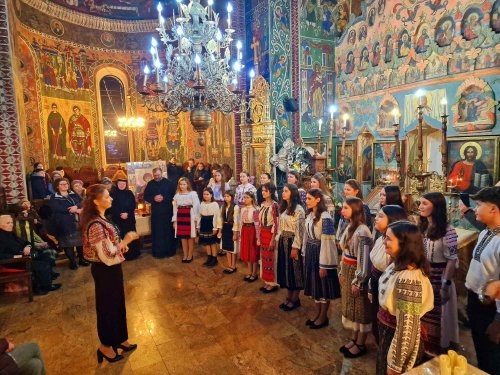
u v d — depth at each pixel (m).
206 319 4.62
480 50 6.37
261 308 4.90
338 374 3.40
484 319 2.81
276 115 9.90
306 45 10.11
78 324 4.65
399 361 2.09
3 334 4.40
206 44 5.16
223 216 6.39
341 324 4.40
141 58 12.91
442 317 3.33
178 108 5.14
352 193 4.22
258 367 3.57
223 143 12.02
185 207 6.93
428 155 8.05
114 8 12.34
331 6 10.34
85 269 6.85
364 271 3.37
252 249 5.74
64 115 11.30
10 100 7.20
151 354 3.87
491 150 6.31
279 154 9.09
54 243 7.27
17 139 7.32
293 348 3.89
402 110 8.16
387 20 8.38
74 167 11.70
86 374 3.55
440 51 7.12
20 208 6.73
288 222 4.69
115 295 3.69
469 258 4.57
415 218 4.28
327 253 3.96
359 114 9.62
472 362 3.48
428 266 2.17
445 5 6.95
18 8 9.31
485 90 6.34
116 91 12.85
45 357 3.89
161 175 7.45
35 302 5.36
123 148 13.04
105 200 3.58
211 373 3.50
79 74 11.80
